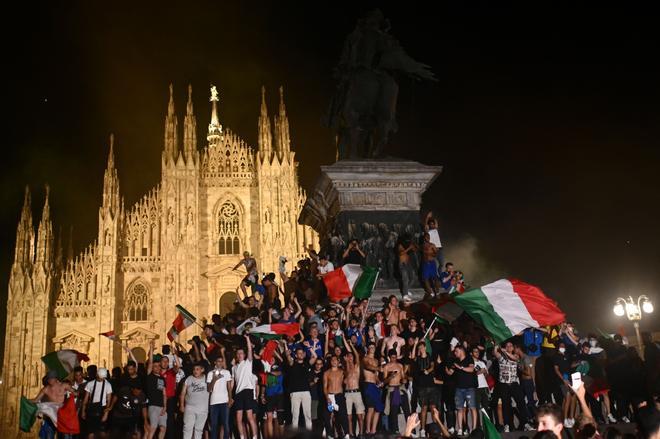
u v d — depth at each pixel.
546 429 7.29
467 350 16.20
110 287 66.31
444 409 16.55
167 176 70.25
